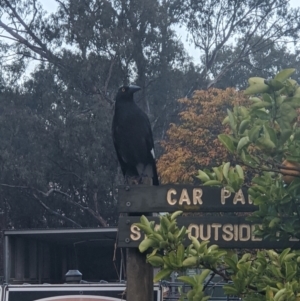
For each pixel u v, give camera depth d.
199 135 19.92
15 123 24.22
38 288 6.41
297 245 3.72
